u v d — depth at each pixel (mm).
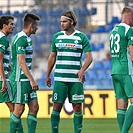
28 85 19422
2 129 28516
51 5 46250
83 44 19891
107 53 45188
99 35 45812
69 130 27984
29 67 19484
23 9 47156
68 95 20203
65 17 19688
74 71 19859
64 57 19828
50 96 35906
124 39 18969
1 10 47188
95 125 30641
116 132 26828
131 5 44906
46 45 44812
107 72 43781
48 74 20844
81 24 45969
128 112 18703
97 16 45812
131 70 19062
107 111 35281
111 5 45469
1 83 20891
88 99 35531
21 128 20469
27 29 19469
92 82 43406
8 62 20797
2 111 36062
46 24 45688
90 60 19828
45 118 35531
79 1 45812
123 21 19312
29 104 19672
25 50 19188
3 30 20797
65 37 19812
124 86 19172
